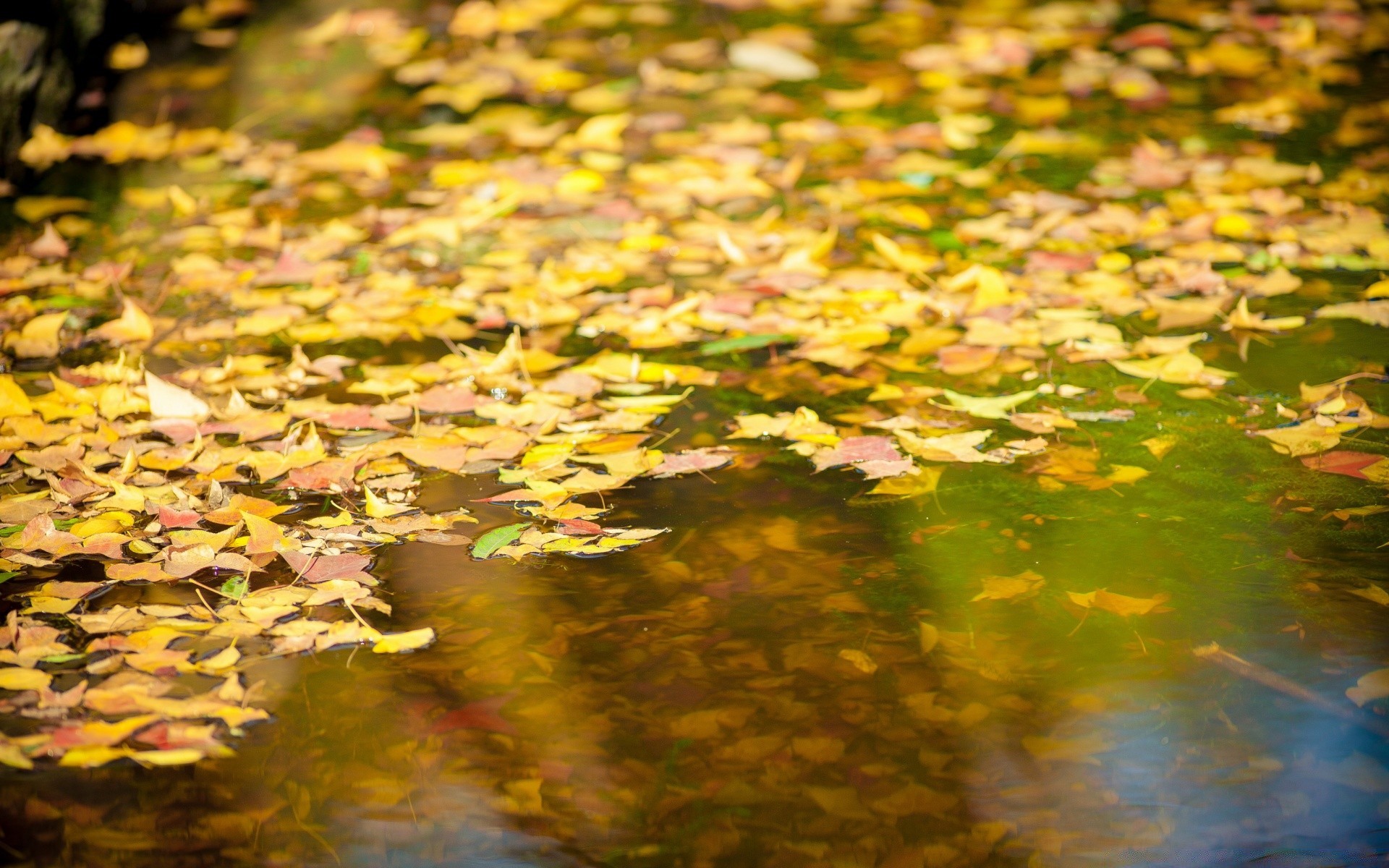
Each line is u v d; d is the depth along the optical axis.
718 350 6.29
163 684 5.85
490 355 6.27
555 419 6.14
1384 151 6.72
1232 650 5.89
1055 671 5.88
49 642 5.88
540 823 5.78
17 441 6.09
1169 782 5.80
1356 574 5.96
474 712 5.85
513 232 6.54
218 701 5.84
